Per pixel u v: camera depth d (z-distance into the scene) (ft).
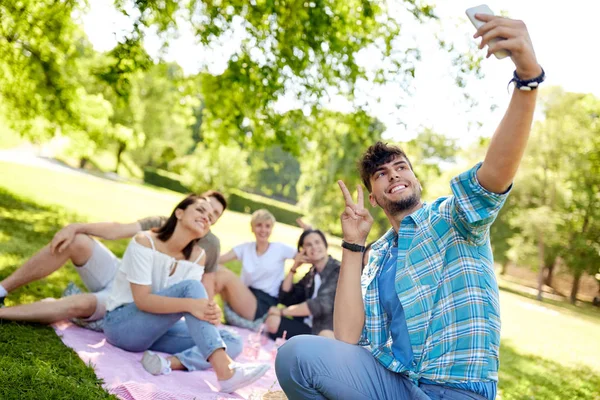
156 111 118.21
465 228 7.61
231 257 19.49
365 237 8.61
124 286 12.97
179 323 13.74
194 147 162.30
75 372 10.57
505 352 28.19
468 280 7.59
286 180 176.45
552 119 74.79
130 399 9.96
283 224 136.26
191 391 11.25
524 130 6.65
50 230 30.17
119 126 45.01
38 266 13.74
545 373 24.39
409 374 7.66
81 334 13.50
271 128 29.04
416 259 7.84
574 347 36.17
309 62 26.27
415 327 7.64
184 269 13.43
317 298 16.90
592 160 73.05
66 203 47.55
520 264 83.61
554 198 76.33
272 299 18.93
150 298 12.25
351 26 26.76
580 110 73.72
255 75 26.30
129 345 12.87
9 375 9.37
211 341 11.53
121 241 33.45
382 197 8.59
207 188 107.14
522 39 6.31
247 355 15.17
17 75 34.32
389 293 8.24
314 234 17.78
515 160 6.81
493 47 6.40
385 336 8.21
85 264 14.38
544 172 76.89
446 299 7.60
